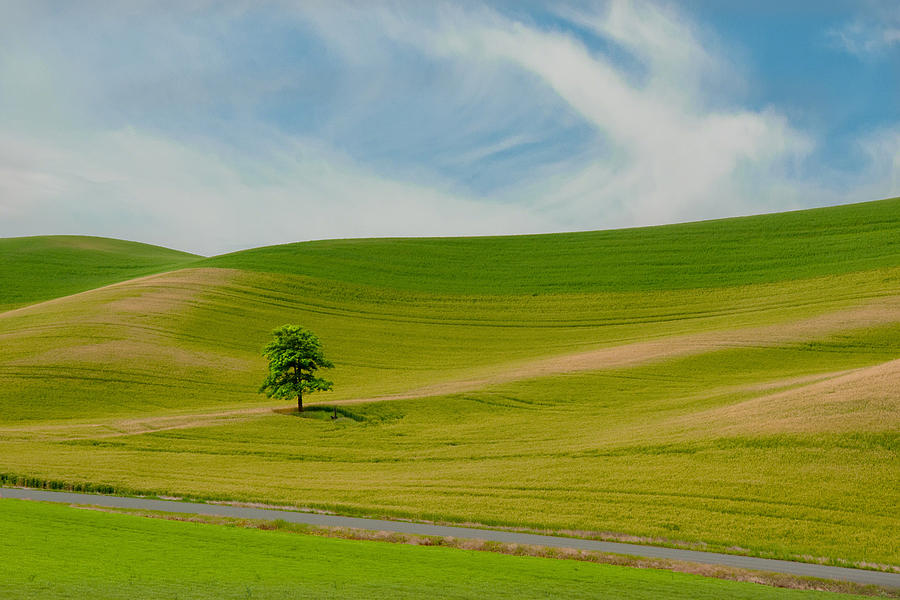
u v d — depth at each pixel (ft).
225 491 153.89
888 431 163.73
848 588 100.58
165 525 110.83
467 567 94.89
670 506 140.56
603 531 128.57
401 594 77.15
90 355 293.43
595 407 234.38
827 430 168.86
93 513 116.06
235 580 78.18
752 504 139.44
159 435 212.43
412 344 356.59
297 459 192.34
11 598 63.62
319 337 358.84
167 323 345.72
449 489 156.56
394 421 229.25
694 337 319.68
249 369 303.68
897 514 132.87
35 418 236.84
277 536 108.88
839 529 127.54
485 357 335.88
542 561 103.50
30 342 307.17
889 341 287.69
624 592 85.71
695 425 192.13
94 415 242.78
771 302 368.48
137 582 73.72
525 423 220.23
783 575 104.78
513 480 162.30
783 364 273.13
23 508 114.42
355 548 103.30
